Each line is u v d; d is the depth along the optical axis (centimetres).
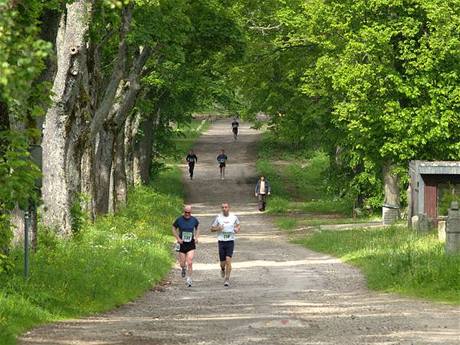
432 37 8669
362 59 9256
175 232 5428
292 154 19488
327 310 3872
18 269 4122
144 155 13612
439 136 8944
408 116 8931
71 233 6050
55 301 3741
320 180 16438
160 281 5484
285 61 11894
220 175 17425
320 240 8356
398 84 8856
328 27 10012
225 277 5406
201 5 8456
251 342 2845
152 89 11638
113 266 5056
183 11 7969
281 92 13062
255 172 17688
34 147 3634
